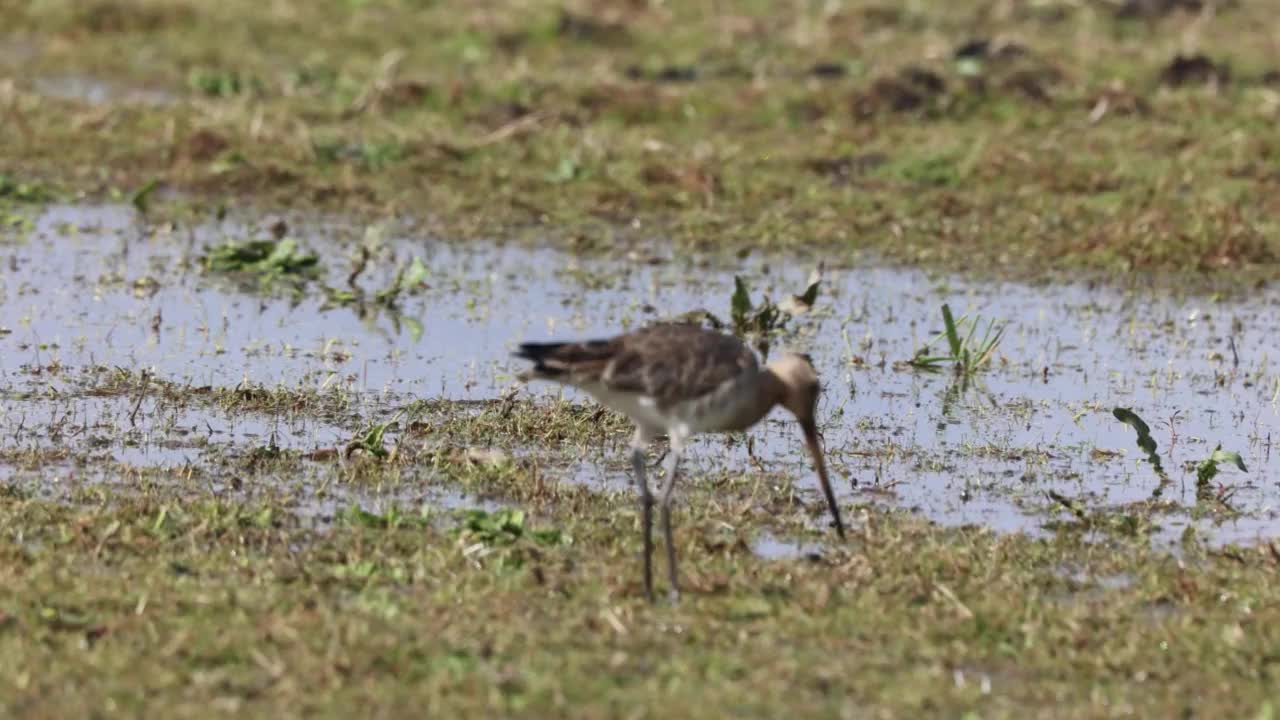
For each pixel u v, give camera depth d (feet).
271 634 45.65
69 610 47.16
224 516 55.21
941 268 90.63
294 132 105.60
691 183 100.17
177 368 72.23
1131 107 111.86
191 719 41.27
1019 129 108.78
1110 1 135.33
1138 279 89.86
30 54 124.16
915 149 105.09
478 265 89.15
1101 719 43.47
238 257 86.84
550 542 54.44
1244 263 91.66
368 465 61.16
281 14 131.95
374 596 49.03
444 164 102.68
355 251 90.94
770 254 92.38
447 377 72.38
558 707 42.63
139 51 124.47
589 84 114.52
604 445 65.21
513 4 135.03
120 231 92.43
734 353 52.44
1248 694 45.42
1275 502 61.82
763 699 43.45
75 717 41.06
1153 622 50.06
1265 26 133.18
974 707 43.91
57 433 63.46
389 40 127.34
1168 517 59.98
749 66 122.42
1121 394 72.90
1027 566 54.19
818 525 57.62
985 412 70.13
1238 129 107.65
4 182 96.84
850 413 69.72
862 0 136.56
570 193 99.55
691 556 53.83
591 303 83.30
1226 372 75.97
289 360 73.97
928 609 49.83
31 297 81.00
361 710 42.11
